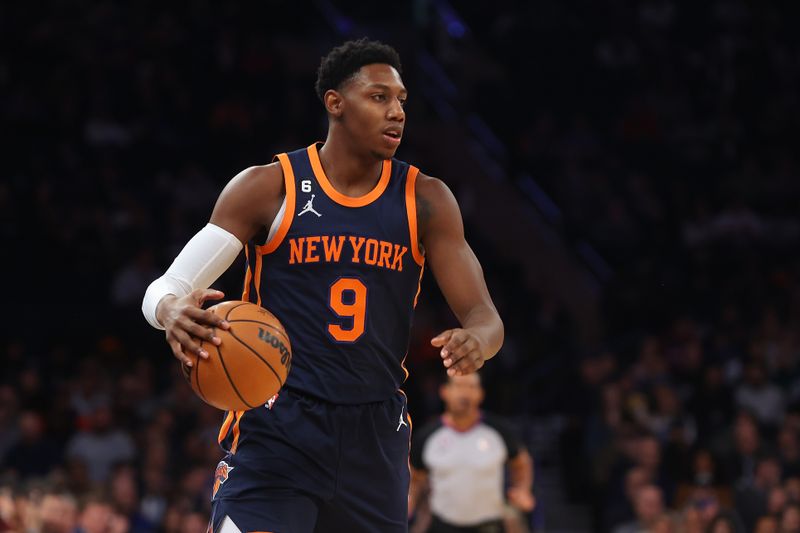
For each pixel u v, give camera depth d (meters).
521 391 34.12
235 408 7.90
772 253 39.75
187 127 40.94
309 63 46.62
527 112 46.50
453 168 44.72
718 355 32.88
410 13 49.22
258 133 41.03
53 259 34.69
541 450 33.12
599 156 44.06
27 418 25.98
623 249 41.16
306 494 8.34
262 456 8.34
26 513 18.58
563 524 30.09
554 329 36.62
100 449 26.66
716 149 44.62
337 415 8.35
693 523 21.72
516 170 44.03
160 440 25.89
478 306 8.55
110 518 20.86
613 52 47.75
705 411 29.53
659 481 26.48
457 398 19.56
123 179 38.44
